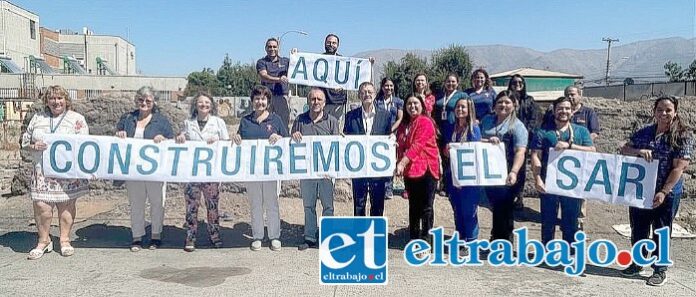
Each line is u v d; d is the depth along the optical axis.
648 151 6.18
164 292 5.75
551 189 6.65
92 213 8.99
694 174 9.31
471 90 8.48
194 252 7.18
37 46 77.62
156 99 7.46
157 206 7.29
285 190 9.53
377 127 7.43
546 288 5.98
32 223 8.49
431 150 6.96
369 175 7.17
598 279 6.30
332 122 7.37
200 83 71.12
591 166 6.52
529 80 20.94
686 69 46.59
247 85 73.44
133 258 6.91
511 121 6.87
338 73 8.77
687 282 6.22
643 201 6.21
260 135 7.25
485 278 6.29
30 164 10.30
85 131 7.09
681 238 7.98
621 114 9.83
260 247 7.30
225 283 6.02
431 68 45.44
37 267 6.55
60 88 6.97
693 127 9.39
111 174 7.00
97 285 5.95
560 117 6.62
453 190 7.10
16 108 36.81
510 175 6.66
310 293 5.73
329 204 7.38
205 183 7.27
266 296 5.64
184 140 7.13
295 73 8.75
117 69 91.38
